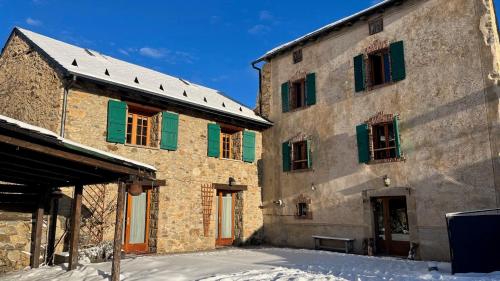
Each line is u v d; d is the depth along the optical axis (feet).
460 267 23.45
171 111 39.78
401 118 35.65
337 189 39.91
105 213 33.86
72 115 32.63
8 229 28.96
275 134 47.75
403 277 23.04
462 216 24.03
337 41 42.24
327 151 41.47
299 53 46.34
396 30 37.14
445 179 32.14
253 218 46.42
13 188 29.12
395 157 35.53
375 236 36.70
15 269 28.84
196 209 40.34
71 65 33.50
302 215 43.62
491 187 29.55
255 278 22.98
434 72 33.91
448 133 32.42
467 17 32.42
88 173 23.61
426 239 32.50
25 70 37.01
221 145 46.01
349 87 40.27
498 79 30.19
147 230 37.58
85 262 29.17
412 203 33.78
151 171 23.30
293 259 32.07
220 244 43.83
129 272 25.45
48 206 31.04
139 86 36.73
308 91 44.29
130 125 37.91
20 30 38.78
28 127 17.25
